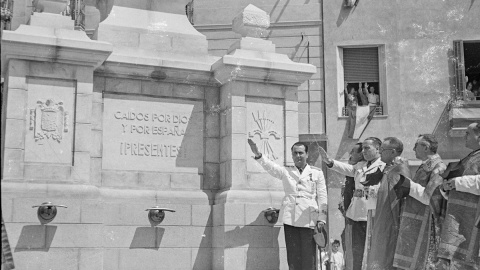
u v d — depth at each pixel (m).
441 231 5.52
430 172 5.79
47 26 7.06
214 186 7.73
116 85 7.43
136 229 7.12
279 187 7.71
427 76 22.48
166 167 7.52
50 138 6.82
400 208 5.90
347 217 6.94
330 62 22.77
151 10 8.05
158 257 7.17
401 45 22.69
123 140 7.36
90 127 7.00
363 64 23.02
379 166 6.59
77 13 15.83
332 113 22.48
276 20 23.09
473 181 5.18
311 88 22.69
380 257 5.82
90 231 6.68
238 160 7.52
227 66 7.51
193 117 7.77
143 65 7.43
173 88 7.71
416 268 5.62
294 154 7.16
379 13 22.86
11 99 6.71
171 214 7.32
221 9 23.11
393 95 22.45
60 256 6.53
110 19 7.77
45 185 6.64
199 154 7.72
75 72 7.00
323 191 7.07
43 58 6.84
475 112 21.78
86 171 6.89
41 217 6.50
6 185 6.50
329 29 22.91
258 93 7.80
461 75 22.30
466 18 22.70
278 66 7.75
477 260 5.22
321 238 6.84
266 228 7.38
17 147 6.66
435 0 22.86
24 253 6.40
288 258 6.98
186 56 7.93
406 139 22.16
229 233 7.21
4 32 6.62
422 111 22.33
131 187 7.30
